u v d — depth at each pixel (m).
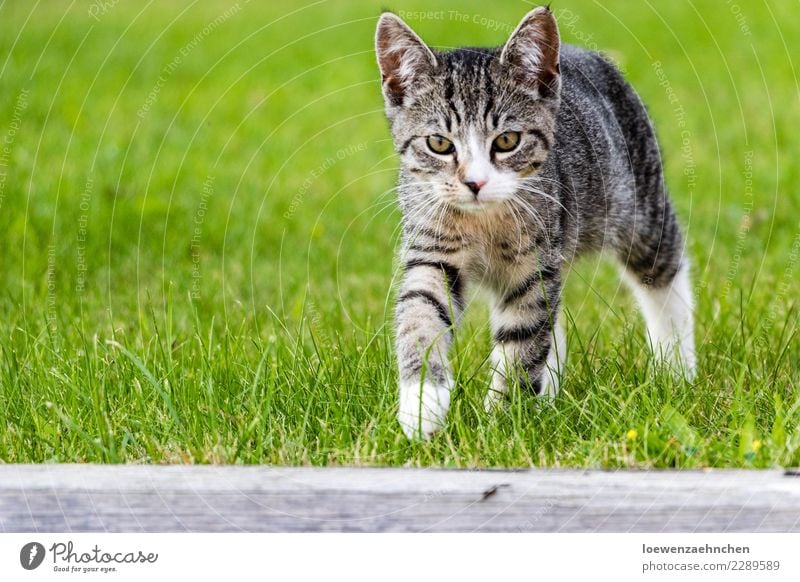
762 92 13.58
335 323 6.84
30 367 5.79
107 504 4.05
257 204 10.19
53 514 4.04
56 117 12.86
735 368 5.93
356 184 11.16
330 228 9.62
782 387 5.51
